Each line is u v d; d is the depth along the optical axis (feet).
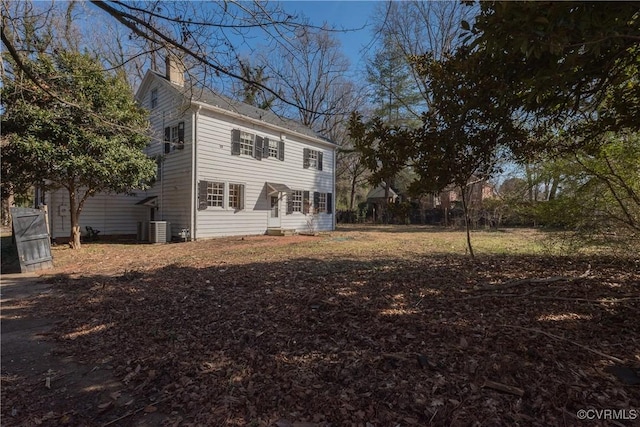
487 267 21.85
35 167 28.50
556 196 21.61
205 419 7.07
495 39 7.09
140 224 42.80
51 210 41.19
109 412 7.48
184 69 11.96
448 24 54.80
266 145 50.44
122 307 14.76
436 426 6.48
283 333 11.44
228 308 14.24
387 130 12.82
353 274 20.42
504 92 9.73
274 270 22.03
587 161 19.04
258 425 6.76
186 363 9.55
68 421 7.19
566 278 17.03
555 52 6.11
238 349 10.35
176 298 15.89
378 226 75.97
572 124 15.12
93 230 43.55
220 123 44.11
